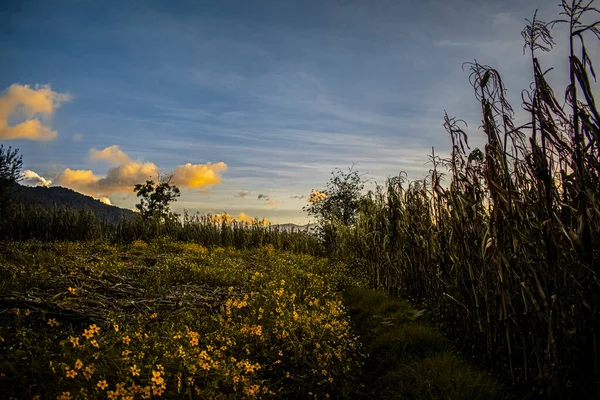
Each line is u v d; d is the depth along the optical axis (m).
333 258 17.00
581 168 3.70
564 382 3.73
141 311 6.23
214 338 5.39
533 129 4.07
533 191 4.44
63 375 3.40
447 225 6.59
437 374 4.62
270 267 13.01
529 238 4.18
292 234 21.80
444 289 6.57
